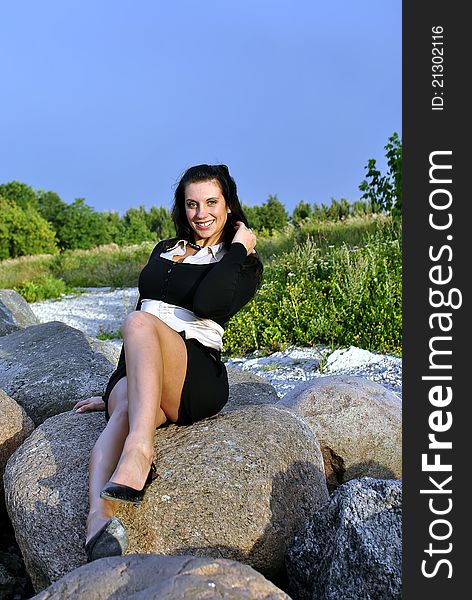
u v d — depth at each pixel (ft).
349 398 14.25
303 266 37.50
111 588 7.52
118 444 10.31
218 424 11.35
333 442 13.79
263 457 10.63
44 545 9.84
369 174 39.73
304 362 27.07
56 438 11.25
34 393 14.94
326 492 11.66
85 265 84.79
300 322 30.89
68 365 15.57
